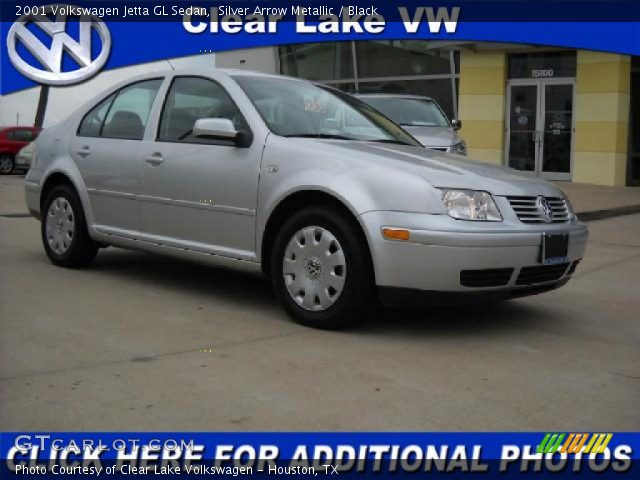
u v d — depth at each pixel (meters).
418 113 11.20
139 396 3.42
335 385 3.65
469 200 4.39
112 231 5.86
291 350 4.20
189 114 5.49
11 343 4.12
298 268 4.70
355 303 4.48
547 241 4.57
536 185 4.85
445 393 3.61
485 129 18.58
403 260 4.31
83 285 5.67
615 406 3.53
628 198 13.70
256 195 4.89
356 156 4.63
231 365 3.89
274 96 5.37
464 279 4.32
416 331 4.72
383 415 3.32
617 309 5.56
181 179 5.33
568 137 17.89
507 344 4.51
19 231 8.41
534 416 3.38
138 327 4.55
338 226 4.49
